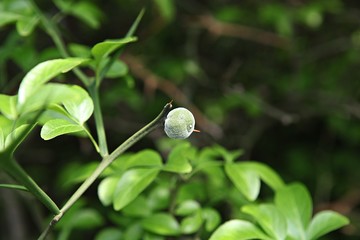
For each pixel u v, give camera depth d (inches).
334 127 59.2
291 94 59.2
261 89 60.3
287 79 60.1
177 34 59.2
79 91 28.5
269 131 62.5
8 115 26.0
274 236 29.1
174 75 54.1
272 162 61.9
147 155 30.7
